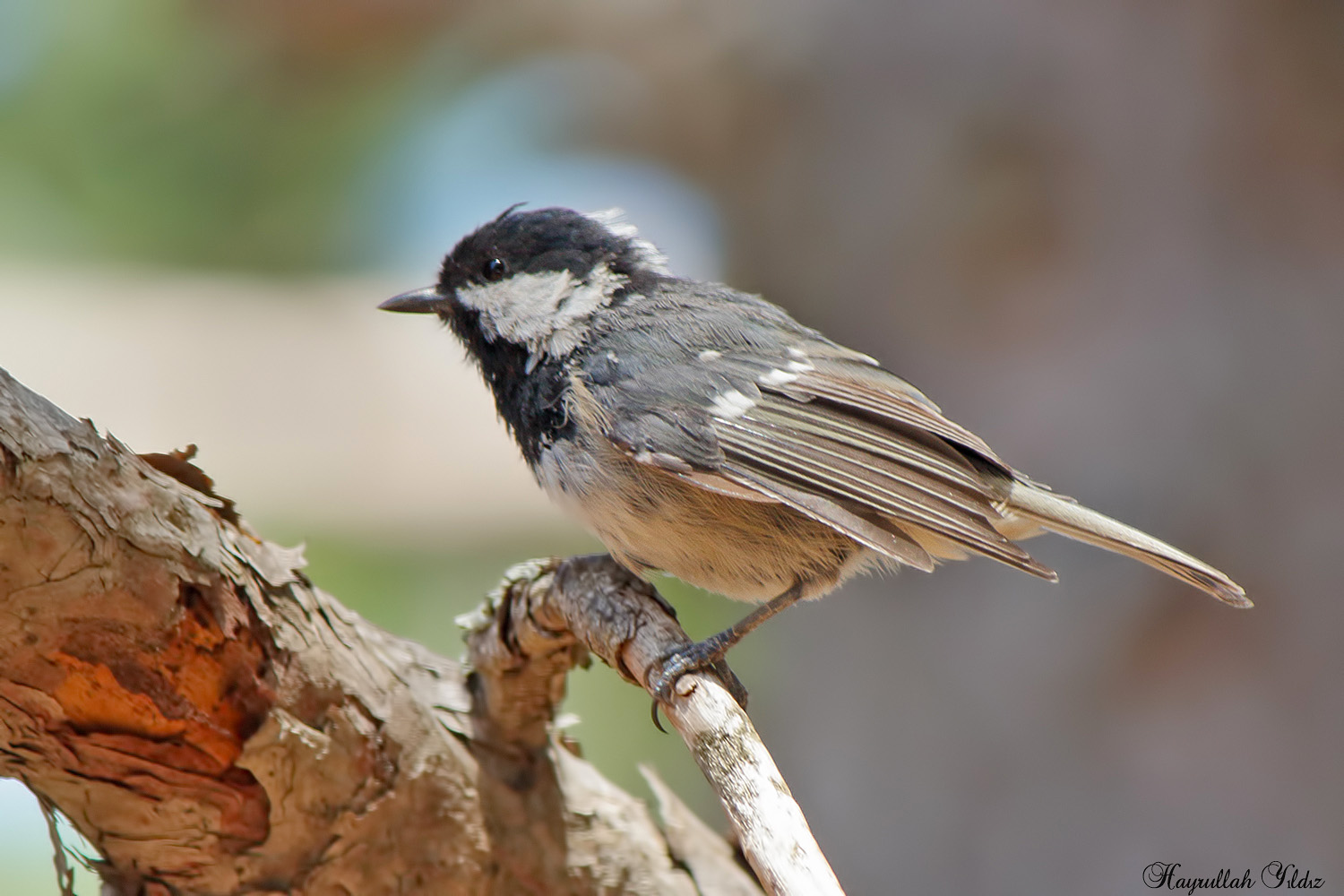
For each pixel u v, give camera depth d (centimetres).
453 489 1525
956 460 658
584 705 1293
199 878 519
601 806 604
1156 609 950
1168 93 945
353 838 526
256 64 1344
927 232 1038
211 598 466
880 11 1059
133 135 1412
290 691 498
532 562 589
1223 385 935
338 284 1612
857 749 1084
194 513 468
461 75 1380
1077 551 981
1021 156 998
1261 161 925
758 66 1143
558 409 652
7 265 1466
